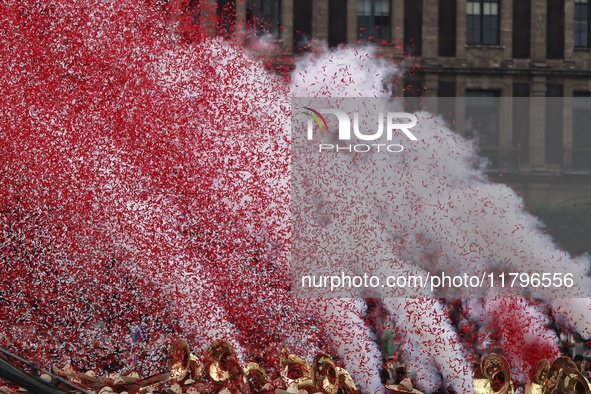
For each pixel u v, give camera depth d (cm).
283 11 8181
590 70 9012
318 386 1842
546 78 9000
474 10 8975
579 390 1630
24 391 1530
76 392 1505
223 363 1998
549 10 9062
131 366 3406
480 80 8894
